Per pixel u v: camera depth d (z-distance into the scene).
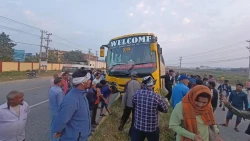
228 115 8.73
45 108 9.95
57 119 2.84
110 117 7.80
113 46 10.31
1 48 60.09
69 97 2.91
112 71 9.74
